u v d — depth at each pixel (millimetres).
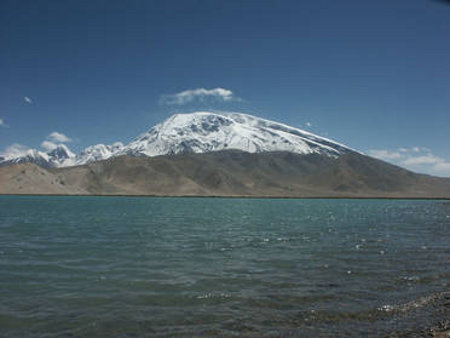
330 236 43938
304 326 13930
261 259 27703
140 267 24469
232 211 106875
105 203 151250
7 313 15180
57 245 34750
